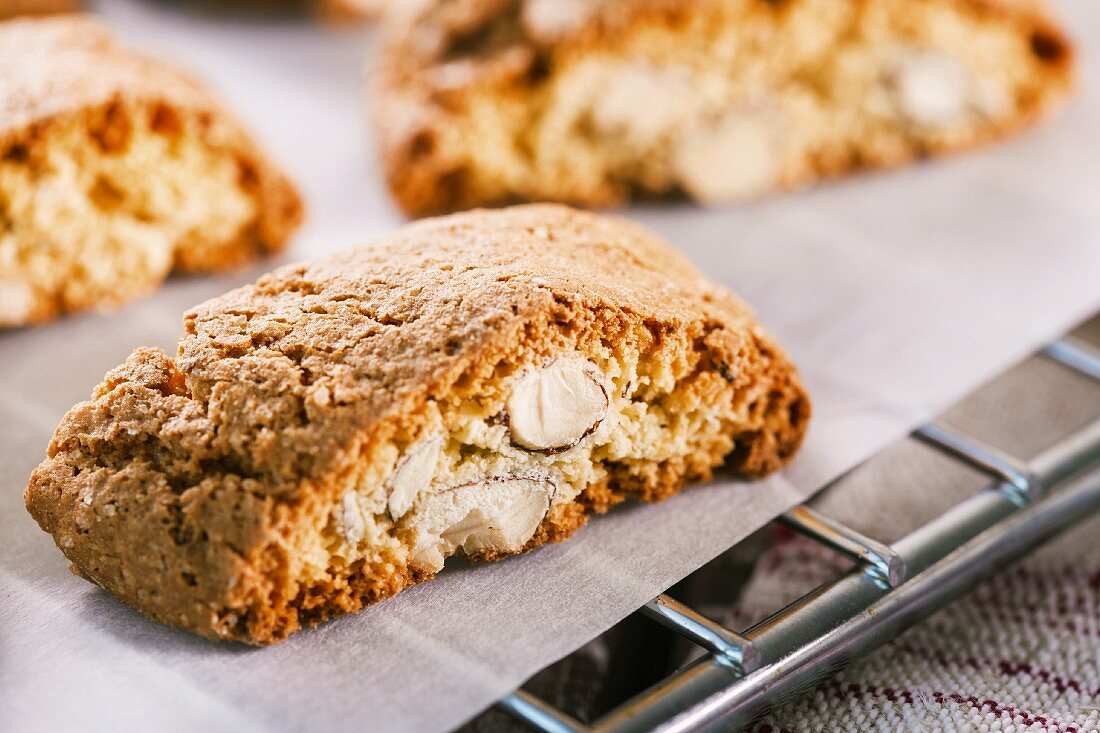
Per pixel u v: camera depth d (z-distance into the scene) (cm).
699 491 32
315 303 30
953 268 37
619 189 40
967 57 41
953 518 31
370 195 39
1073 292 37
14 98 35
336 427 29
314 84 43
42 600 30
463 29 40
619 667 31
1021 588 32
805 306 36
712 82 40
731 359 31
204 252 37
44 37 38
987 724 30
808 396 32
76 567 30
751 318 32
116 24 45
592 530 31
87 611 30
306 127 41
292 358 30
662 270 32
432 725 28
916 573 30
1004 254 38
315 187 39
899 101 41
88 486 30
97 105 35
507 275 30
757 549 33
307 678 29
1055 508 31
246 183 37
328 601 29
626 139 39
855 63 41
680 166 40
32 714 28
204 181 37
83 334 35
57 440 30
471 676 29
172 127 36
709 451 32
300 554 29
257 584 29
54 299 36
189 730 28
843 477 33
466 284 30
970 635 32
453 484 30
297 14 46
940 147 41
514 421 30
